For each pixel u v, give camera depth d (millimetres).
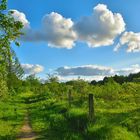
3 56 16219
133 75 76812
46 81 77438
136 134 17078
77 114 23516
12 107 40469
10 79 66000
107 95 36562
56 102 38281
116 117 20438
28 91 93562
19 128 23469
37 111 34281
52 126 23266
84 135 18453
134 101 32438
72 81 53438
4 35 15734
